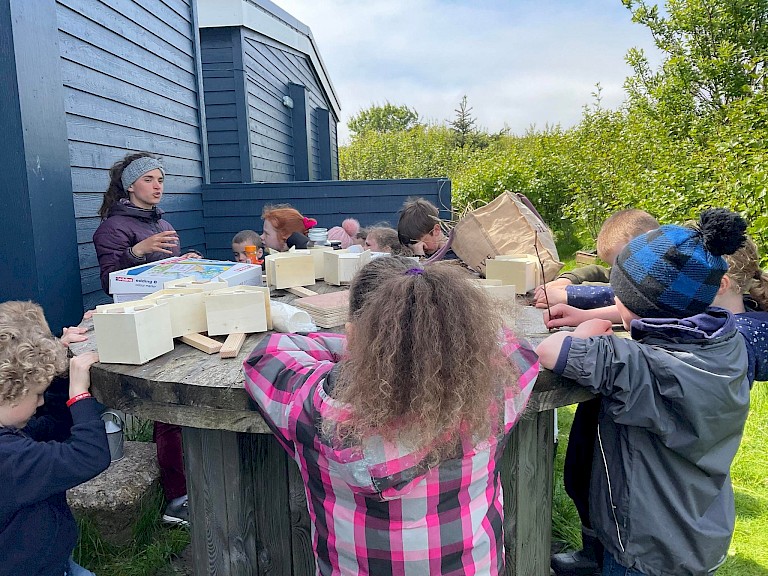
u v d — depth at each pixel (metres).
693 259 1.45
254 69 7.93
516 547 1.75
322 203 6.37
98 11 3.65
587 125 12.05
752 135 5.28
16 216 2.65
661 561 1.52
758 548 2.36
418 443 1.01
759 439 3.25
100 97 3.67
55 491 1.45
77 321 3.02
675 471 1.50
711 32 8.69
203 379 1.36
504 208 2.44
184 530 2.52
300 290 2.26
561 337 1.47
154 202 3.07
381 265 1.26
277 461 1.66
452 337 1.00
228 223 6.04
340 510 1.13
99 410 1.50
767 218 3.88
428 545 1.08
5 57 2.55
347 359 1.09
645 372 1.41
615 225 2.08
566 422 3.80
